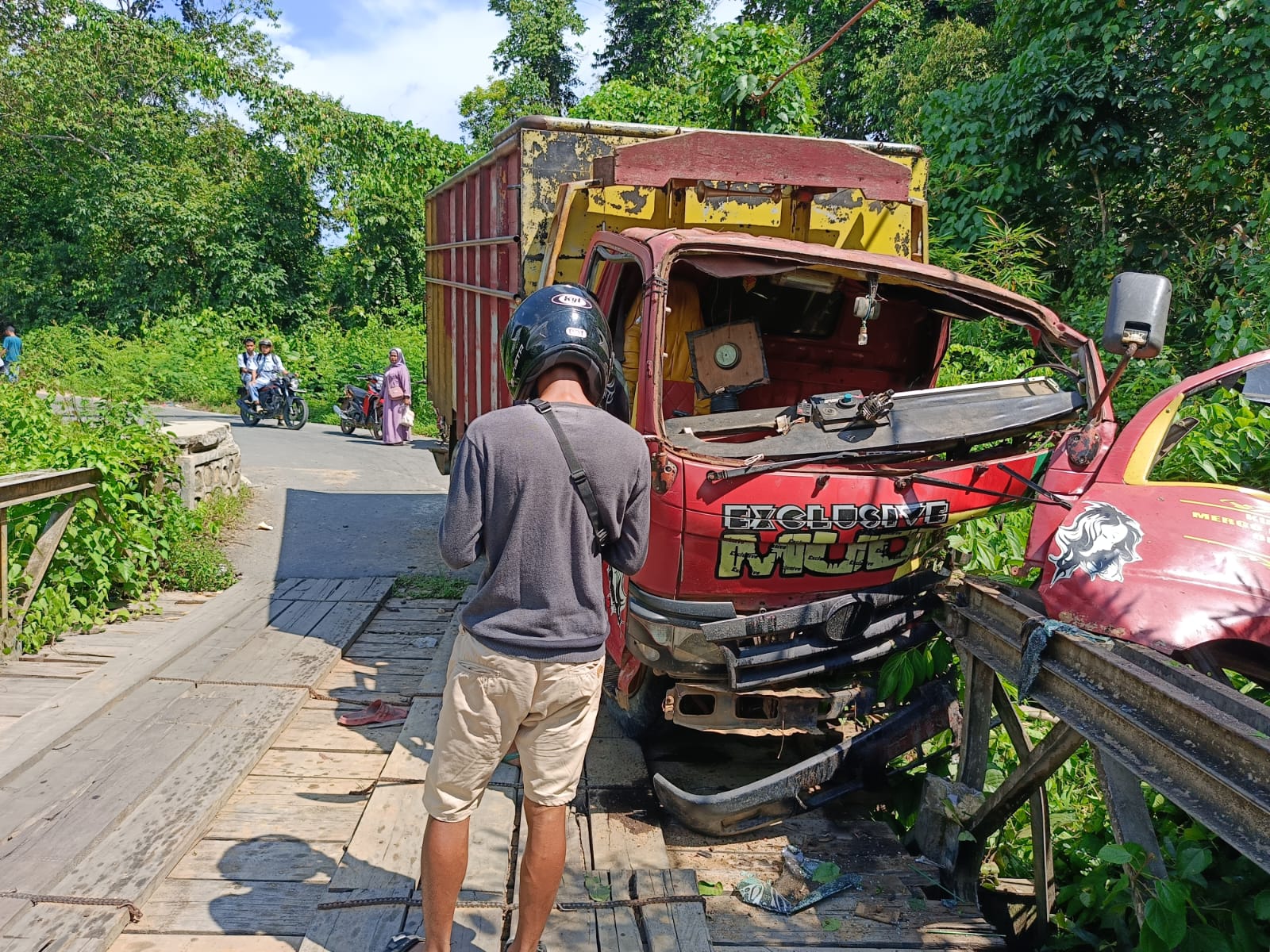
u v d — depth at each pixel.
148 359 21.16
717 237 3.74
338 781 4.16
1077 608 3.04
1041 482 3.91
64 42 25.91
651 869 3.52
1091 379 3.96
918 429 3.71
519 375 2.75
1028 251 8.60
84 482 5.86
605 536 2.57
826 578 3.71
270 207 26.36
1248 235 8.01
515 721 2.59
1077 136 8.50
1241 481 4.77
